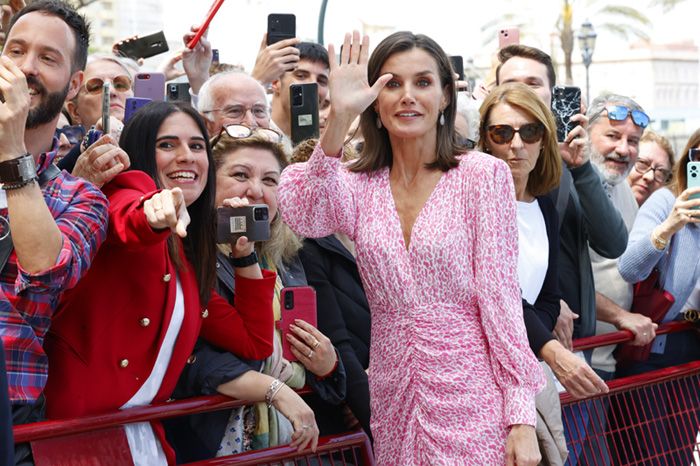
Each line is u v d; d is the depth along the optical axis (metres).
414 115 3.16
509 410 3.06
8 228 2.81
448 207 3.14
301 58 5.31
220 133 3.74
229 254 3.61
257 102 4.41
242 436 3.48
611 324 4.75
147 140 3.30
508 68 5.17
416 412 3.14
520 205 4.01
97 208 2.88
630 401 4.47
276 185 3.72
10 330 2.75
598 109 5.19
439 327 3.12
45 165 2.89
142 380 3.08
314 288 3.84
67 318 3.00
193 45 5.05
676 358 4.86
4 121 2.66
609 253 4.45
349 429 3.81
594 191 4.38
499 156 4.01
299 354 3.58
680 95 56.56
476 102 5.42
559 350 3.66
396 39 3.21
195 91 5.13
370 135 3.29
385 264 3.14
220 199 3.65
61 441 2.92
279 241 3.76
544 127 3.99
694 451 4.66
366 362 3.85
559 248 4.21
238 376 3.34
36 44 3.00
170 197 2.74
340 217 3.18
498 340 3.09
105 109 3.32
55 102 3.04
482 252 3.11
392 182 3.25
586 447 4.27
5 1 4.15
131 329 3.04
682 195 4.52
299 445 3.37
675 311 4.85
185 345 3.18
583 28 29.59
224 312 3.39
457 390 3.10
